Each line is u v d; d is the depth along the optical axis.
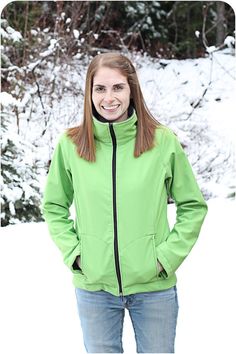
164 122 7.95
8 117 6.39
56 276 4.04
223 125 8.04
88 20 9.46
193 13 10.48
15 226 5.10
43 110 7.27
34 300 3.70
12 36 7.21
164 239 2.31
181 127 7.89
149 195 2.26
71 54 8.33
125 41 10.23
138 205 2.24
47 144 7.09
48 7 8.84
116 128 2.26
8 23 8.05
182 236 2.31
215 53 10.16
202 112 8.45
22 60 7.82
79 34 8.39
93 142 2.31
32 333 3.29
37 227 5.06
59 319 3.46
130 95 2.33
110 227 2.25
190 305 3.56
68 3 8.90
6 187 5.48
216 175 7.41
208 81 9.27
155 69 9.66
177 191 2.37
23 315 3.50
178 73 9.55
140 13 10.02
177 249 2.29
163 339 2.34
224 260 4.16
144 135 2.29
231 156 7.58
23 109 7.28
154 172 2.28
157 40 10.46
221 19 10.18
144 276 2.25
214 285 3.80
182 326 3.33
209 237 4.56
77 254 2.30
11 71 7.44
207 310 3.49
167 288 2.32
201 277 3.92
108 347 2.36
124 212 2.24
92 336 2.36
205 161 7.52
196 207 2.37
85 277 2.33
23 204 5.56
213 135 7.85
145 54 9.93
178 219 2.37
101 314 2.33
